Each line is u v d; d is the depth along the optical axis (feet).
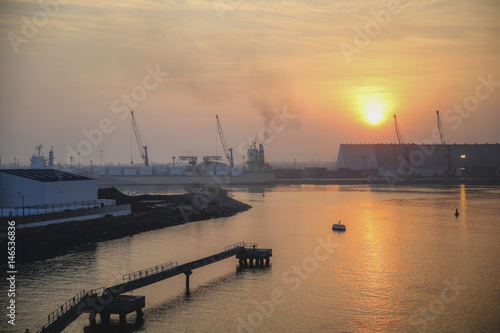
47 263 323.57
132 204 580.71
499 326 225.97
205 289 277.23
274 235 467.11
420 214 653.71
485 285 289.12
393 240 441.27
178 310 242.99
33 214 383.45
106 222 433.48
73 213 413.39
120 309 224.33
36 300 252.21
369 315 239.30
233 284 287.48
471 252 383.86
